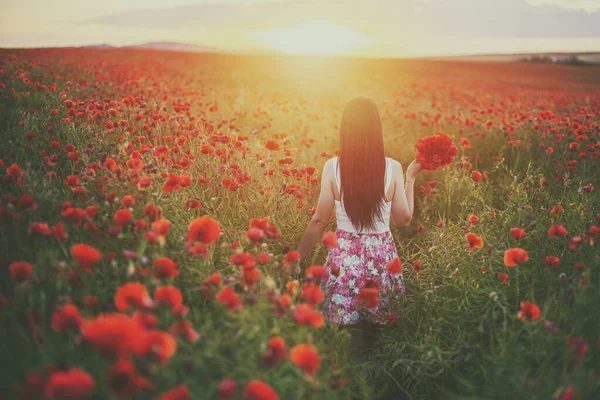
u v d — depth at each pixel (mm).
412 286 2990
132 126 4121
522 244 3045
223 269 2355
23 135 3537
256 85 13227
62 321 1337
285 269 2145
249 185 3412
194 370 1372
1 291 1842
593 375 1813
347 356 2322
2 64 7770
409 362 2395
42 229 1888
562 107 9555
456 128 7555
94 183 2650
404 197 2760
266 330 1725
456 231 3291
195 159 3656
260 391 1184
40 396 1217
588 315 2100
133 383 1107
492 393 1791
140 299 1409
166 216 2678
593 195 3389
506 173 5266
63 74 8688
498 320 2457
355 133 2543
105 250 2176
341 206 2736
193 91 8883
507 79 19453
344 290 2709
